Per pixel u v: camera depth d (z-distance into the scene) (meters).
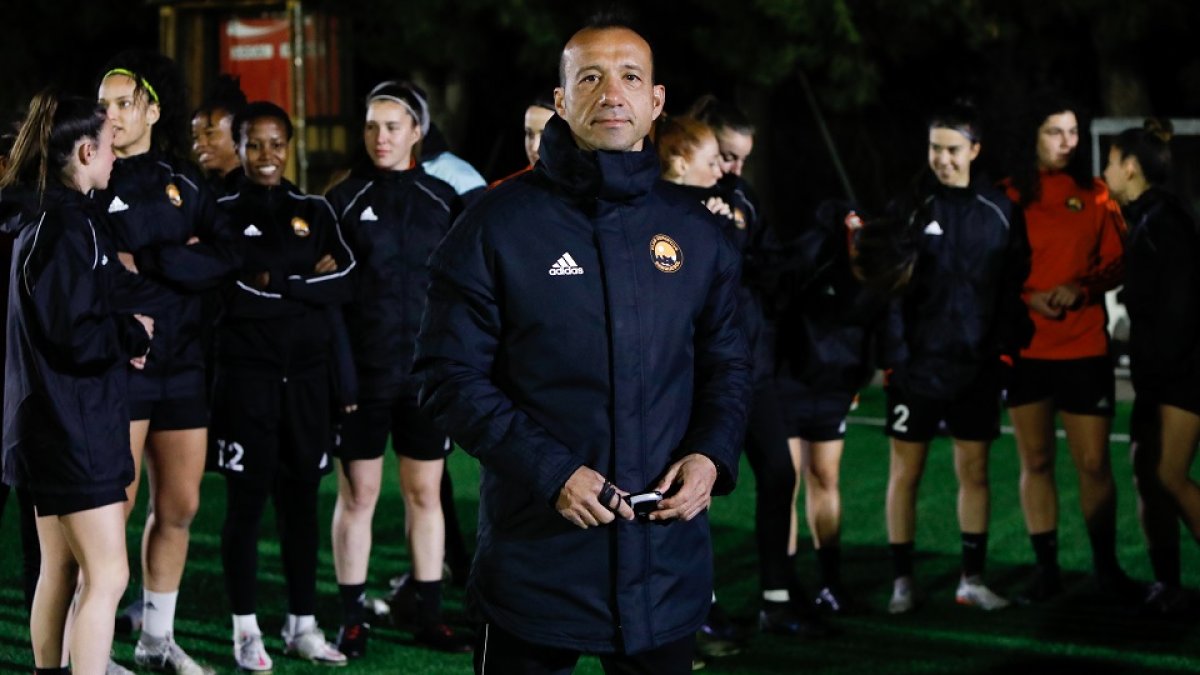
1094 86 16.88
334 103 13.34
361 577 5.24
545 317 3.09
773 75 13.80
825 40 13.71
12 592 5.84
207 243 4.88
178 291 4.71
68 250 3.91
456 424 3.08
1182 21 14.16
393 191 5.35
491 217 3.11
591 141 3.08
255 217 4.99
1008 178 6.25
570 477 3.00
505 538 3.14
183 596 5.89
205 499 7.79
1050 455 6.06
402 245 5.30
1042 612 5.85
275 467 5.01
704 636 5.28
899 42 14.31
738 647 5.33
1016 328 5.76
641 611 3.12
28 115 4.03
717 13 13.86
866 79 13.92
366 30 15.08
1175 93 16.98
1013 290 5.74
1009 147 6.21
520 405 3.13
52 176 4.00
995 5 14.24
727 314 3.29
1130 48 15.44
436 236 5.35
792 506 5.57
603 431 3.09
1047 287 6.11
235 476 4.96
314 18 13.02
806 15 13.27
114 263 4.14
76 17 16.31
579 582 3.10
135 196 4.69
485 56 14.94
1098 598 6.05
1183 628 5.61
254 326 4.92
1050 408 6.05
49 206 3.95
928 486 8.07
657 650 3.18
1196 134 10.60
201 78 12.83
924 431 5.79
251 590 4.98
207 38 12.83
